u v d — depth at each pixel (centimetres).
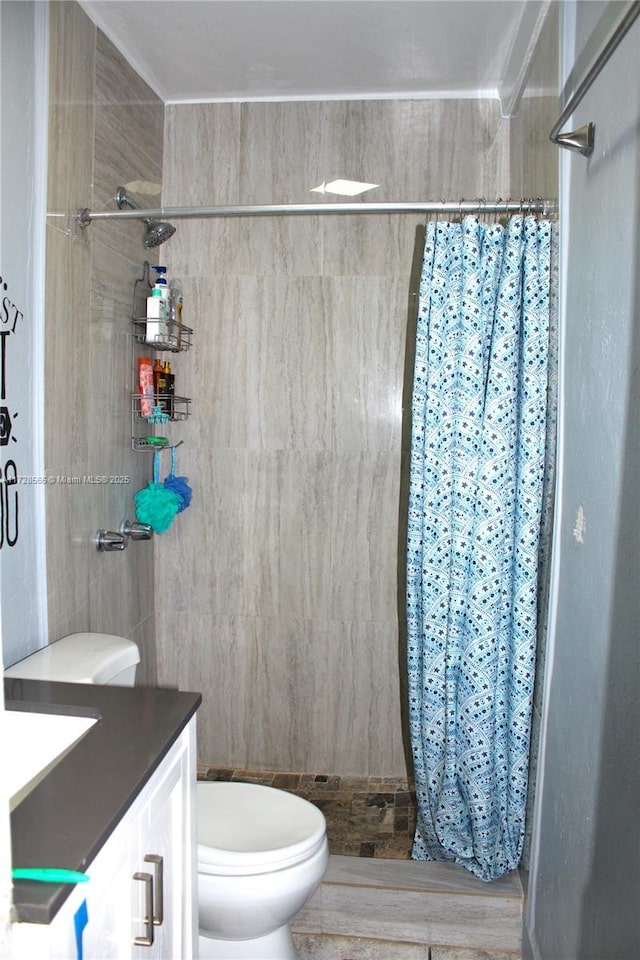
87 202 197
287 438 263
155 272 253
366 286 257
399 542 262
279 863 158
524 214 211
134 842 102
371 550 263
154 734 114
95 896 88
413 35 217
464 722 193
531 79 211
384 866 206
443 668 198
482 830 193
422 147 254
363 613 264
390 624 263
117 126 219
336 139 257
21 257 160
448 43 221
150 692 132
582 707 146
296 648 268
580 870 145
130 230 232
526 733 191
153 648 270
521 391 191
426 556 198
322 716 268
